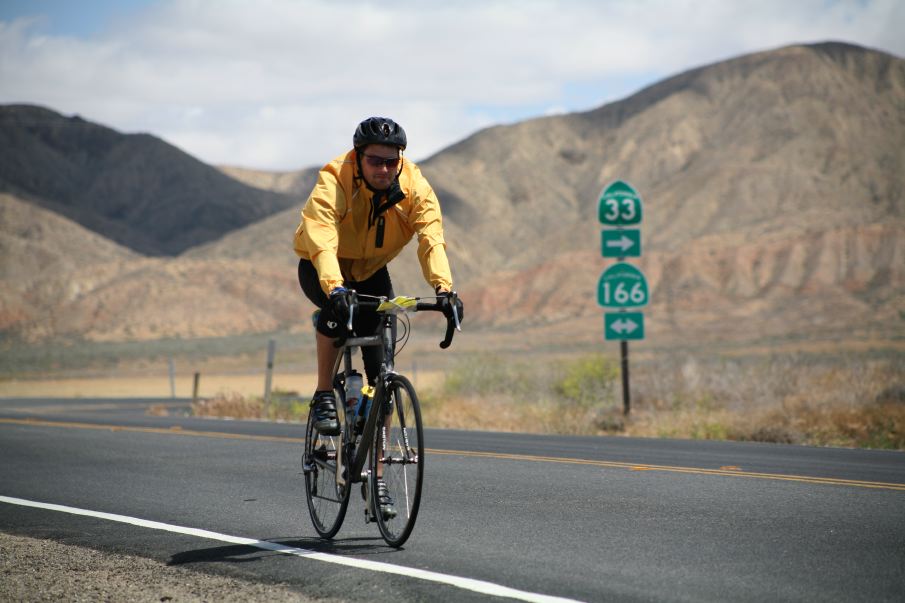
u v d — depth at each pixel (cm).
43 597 558
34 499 921
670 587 563
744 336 9775
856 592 549
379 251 669
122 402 3409
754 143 18350
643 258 13162
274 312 13750
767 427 1576
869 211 14288
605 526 745
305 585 577
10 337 12731
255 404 2416
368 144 628
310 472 742
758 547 662
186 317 13050
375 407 648
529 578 587
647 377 2519
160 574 611
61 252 17538
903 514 780
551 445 1402
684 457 1220
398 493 657
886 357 3666
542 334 11231
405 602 539
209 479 1048
